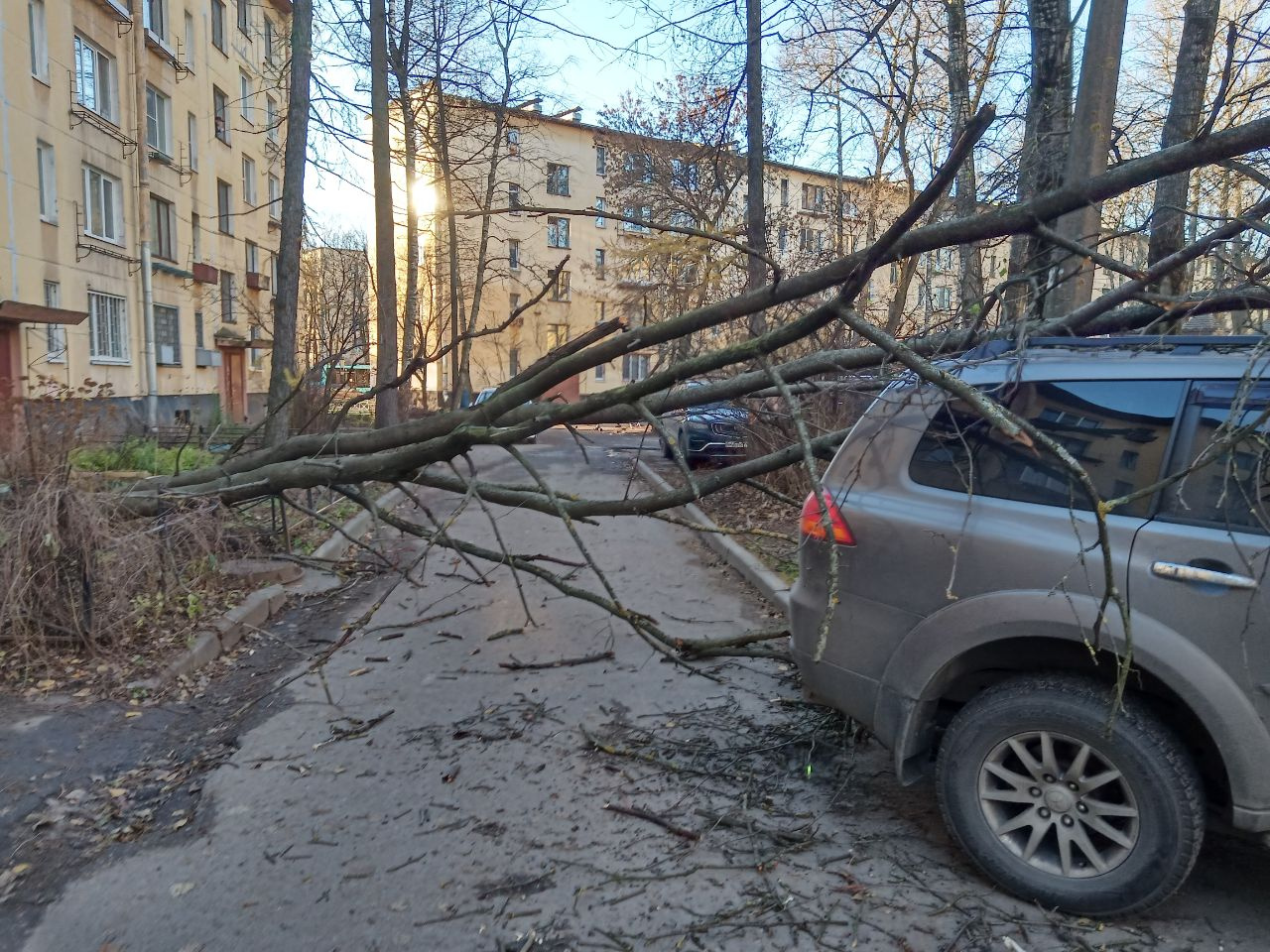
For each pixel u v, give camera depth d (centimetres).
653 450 2116
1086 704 304
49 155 1747
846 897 322
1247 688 284
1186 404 314
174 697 529
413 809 393
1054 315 665
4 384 1192
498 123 2639
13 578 537
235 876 343
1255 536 289
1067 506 321
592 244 4594
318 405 1322
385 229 1531
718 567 888
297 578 810
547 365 504
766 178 2072
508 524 1156
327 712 508
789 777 417
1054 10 798
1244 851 352
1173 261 390
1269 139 316
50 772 427
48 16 1730
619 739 464
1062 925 303
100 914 319
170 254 2391
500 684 550
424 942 300
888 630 349
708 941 299
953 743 329
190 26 2536
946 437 354
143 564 579
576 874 340
